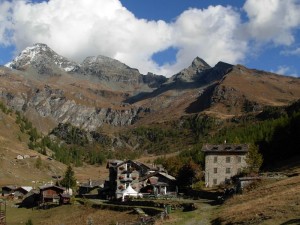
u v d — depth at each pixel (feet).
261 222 185.68
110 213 351.05
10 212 451.53
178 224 231.30
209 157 456.04
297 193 233.35
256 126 648.38
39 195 501.15
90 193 572.92
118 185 460.55
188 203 311.47
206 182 451.12
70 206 410.31
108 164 521.65
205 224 223.71
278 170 416.05
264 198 245.65
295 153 491.31
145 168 508.12
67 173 600.39
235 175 440.45
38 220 390.83
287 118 564.71
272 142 512.22
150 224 250.37
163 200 354.95
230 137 642.63
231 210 236.84
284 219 182.70
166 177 466.70
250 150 422.82
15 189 597.52
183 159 606.96
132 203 363.56
